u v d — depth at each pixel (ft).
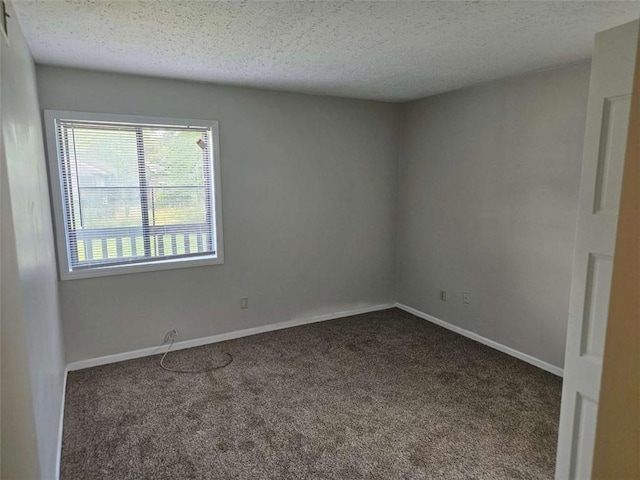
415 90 12.17
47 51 8.05
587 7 6.16
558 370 10.05
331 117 13.19
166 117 10.66
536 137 10.14
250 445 7.33
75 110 9.59
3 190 4.09
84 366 10.37
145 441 7.41
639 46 1.82
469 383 9.62
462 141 12.21
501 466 6.81
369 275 14.83
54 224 9.59
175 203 11.25
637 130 1.80
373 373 10.13
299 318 13.60
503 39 7.61
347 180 13.82
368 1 5.92
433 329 13.23
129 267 10.65
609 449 1.93
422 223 13.98
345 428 7.85
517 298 10.96
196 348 11.66
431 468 6.77
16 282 4.27
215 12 6.26
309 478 6.53
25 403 4.43
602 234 4.50
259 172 12.21
